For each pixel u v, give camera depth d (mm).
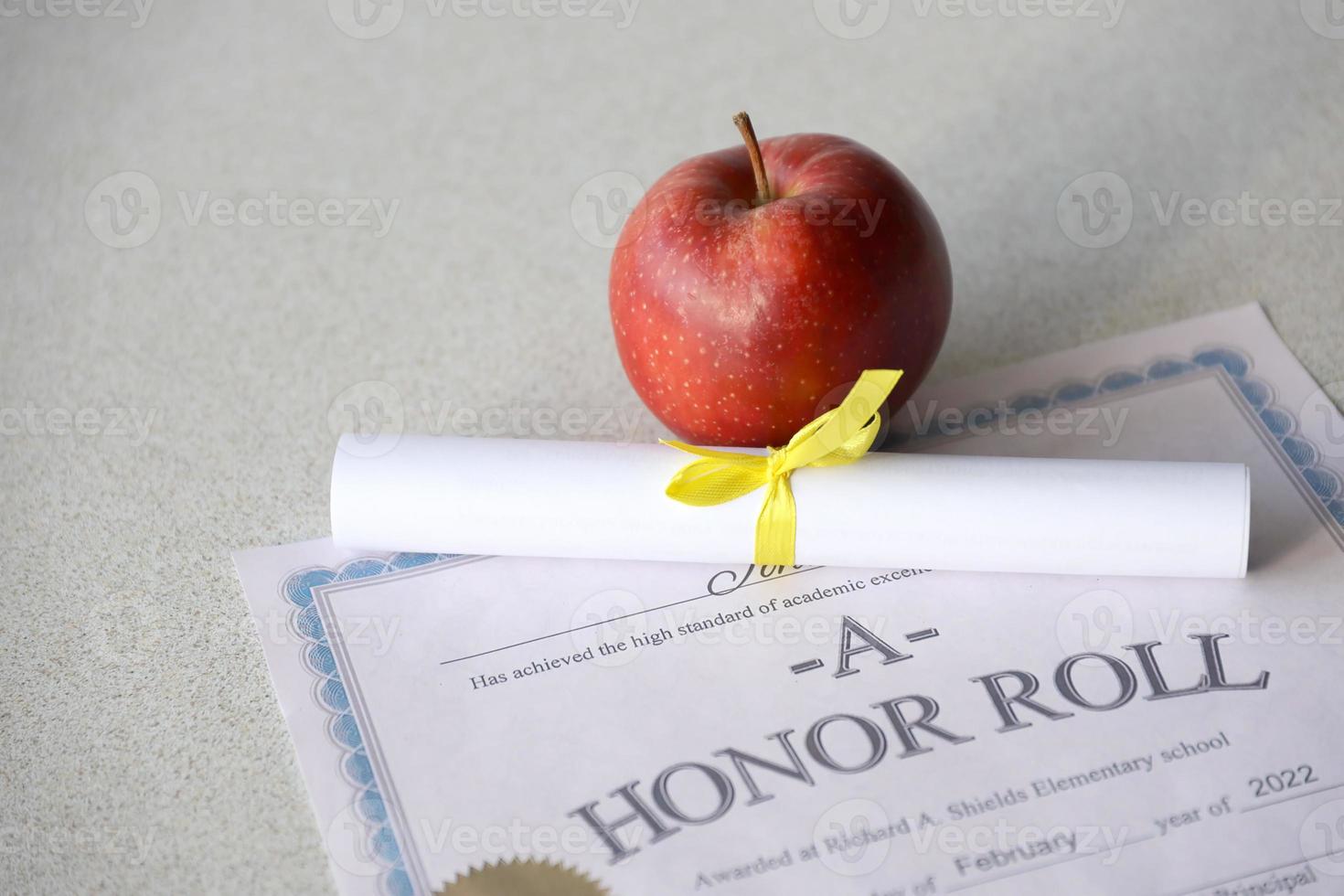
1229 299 618
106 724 525
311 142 705
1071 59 707
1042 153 672
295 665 532
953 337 617
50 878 495
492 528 543
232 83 731
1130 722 512
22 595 557
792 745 511
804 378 540
